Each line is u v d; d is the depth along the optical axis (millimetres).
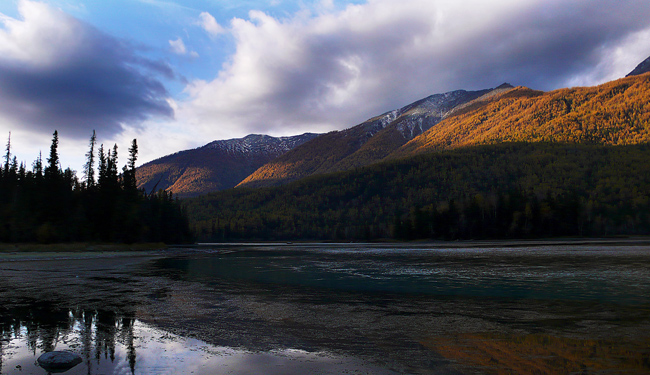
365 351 11609
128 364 10141
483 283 28328
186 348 11859
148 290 25562
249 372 9500
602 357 10836
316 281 30828
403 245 135125
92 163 95938
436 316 17016
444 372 9586
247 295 23500
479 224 153875
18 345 12086
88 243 79250
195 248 117125
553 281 28703
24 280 30719
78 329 14414
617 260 47938
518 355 11133
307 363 10312
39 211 77188
